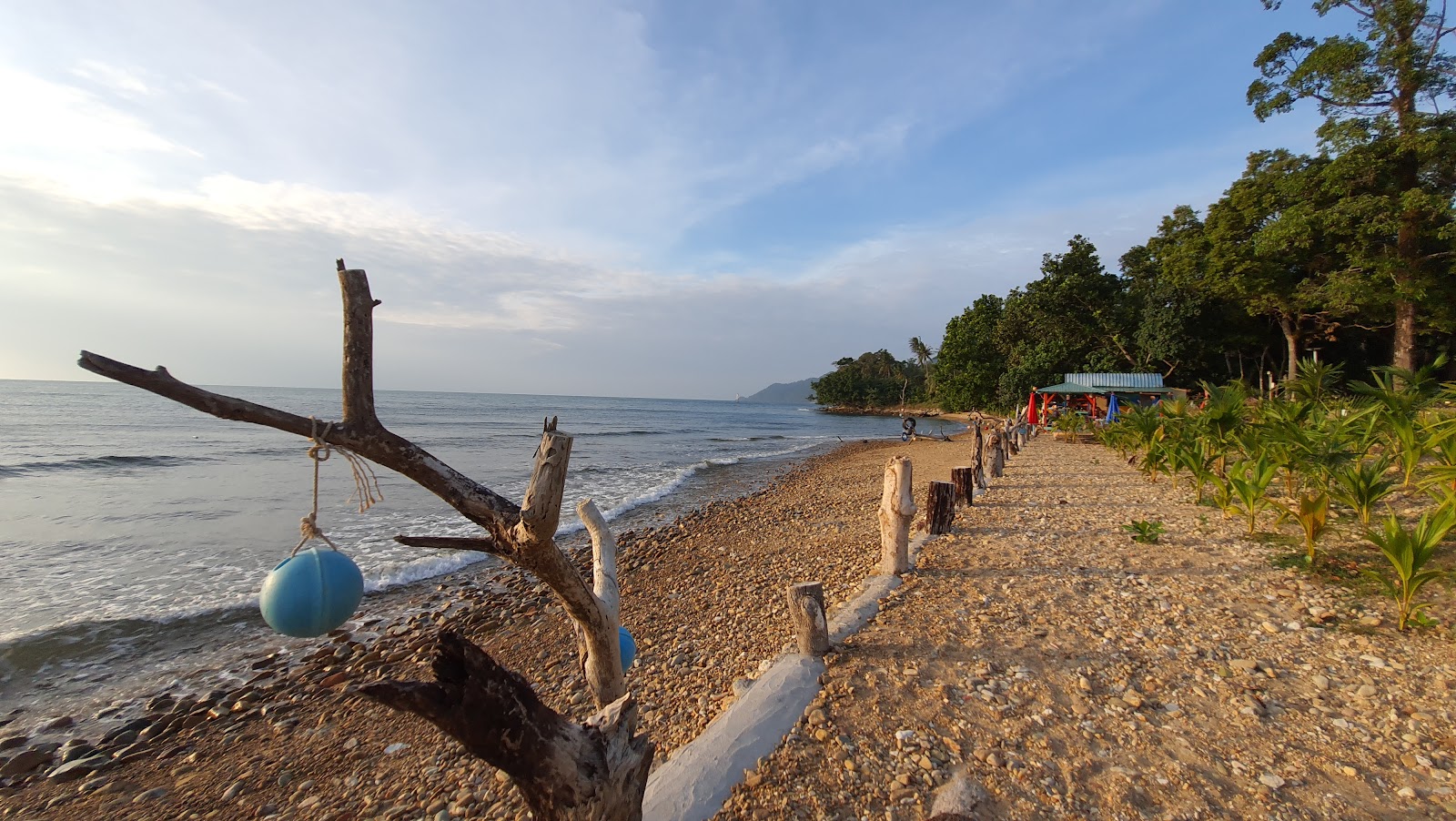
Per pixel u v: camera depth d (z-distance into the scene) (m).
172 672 6.68
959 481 10.66
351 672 6.60
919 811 3.30
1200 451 10.84
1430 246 24.64
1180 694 4.27
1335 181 23.50
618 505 16.56
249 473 19.28
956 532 8.84
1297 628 5.06
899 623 5.59
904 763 3.66
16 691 6.27
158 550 10.84
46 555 10.42
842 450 34.12
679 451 33.84
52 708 5.98
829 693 4.40
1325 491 6.78
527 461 25.42
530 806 2.03
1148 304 36.06
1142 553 7.34
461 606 8.73
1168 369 36.59
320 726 5.56
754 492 19.06
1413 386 9.17
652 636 7.09
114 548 10.91
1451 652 4.43
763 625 6.89
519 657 6.98
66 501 14.66
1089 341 42.25
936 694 4.35
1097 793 3.37
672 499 17.95
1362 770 3.42
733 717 4.09
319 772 4.86
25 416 40.28
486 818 4.05
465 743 1.78
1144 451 15.84
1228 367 36.84
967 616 5.71
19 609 8.10
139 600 8.47
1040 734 3.89
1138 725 3.94
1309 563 6.17
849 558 9.36
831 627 5.50
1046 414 29.84
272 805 4.49
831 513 14.16
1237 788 3.35
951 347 53.28
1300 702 4.08
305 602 2.03
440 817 4.10
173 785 4.80
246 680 6.53
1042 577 6.70
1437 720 3.75
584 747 2.05
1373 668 4.37
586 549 11.95
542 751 1.91
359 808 4.35
